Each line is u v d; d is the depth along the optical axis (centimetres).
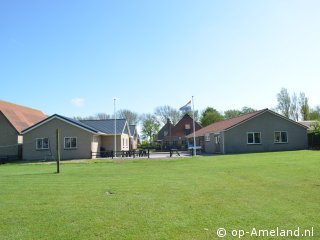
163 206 875
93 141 3706
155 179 1434
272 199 922
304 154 2600
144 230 674
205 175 1529
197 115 8069
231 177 1410
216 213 789
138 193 1076
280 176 1341
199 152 4281
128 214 802
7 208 900
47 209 878
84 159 3416
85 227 707
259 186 1142
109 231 675
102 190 1163
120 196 1033
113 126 4253
